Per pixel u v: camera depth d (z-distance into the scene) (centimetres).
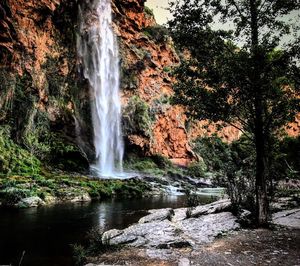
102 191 2705
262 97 1091
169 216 1350
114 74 5719
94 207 2030
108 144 5278
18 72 3928
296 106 1091
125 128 5631
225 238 967
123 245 926
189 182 5100
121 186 3019
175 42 1237
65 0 4800
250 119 1186
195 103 1187
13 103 3691
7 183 2203
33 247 1030
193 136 6969
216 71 1110
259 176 1130
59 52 4672
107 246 916
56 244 1070
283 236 977
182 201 2558
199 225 1120
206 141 1628
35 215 1633
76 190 2508
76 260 865
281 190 2180
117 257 819
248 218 1187
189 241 926
